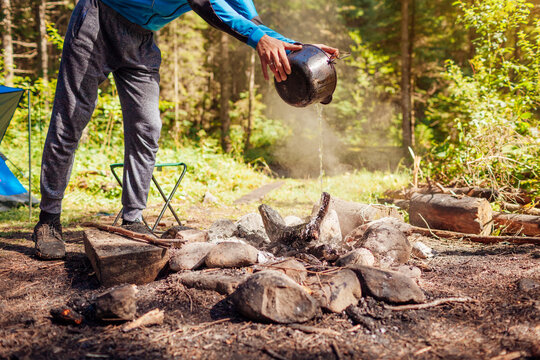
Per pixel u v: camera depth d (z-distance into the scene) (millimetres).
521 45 6496
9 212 5926
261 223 3564
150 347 1893
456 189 5184
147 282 2629
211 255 2668
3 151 9625
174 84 22734
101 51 2969
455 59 18547
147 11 2902
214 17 2654
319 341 1954
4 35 13664
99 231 3107
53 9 19062
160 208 6812
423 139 17531
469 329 2080
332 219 3242
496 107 6184
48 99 11008
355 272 2451
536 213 4559
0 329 2070
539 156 5398
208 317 2191
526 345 1883
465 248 3799
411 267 2814
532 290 2492
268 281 2141
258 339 1963
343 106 20875
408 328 2096
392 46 19969
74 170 8180
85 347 1897
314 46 2873
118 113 9945
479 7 6785
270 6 20219
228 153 15594
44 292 2572
